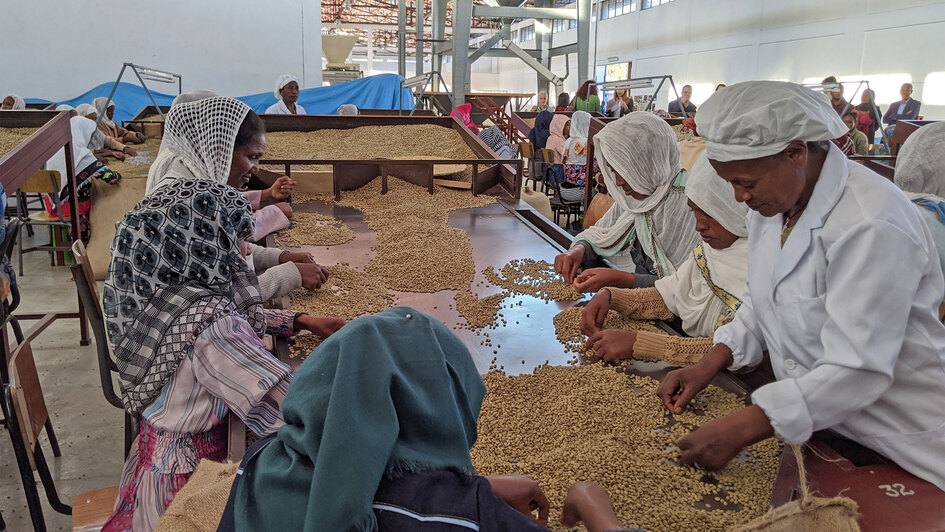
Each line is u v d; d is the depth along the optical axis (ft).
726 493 4.16
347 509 2.19
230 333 5.06
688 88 36.04
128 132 20.63
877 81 39.04
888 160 15.31
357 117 16.63
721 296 6.07
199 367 4.91
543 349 6.32
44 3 30.55
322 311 7.13
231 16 34.24
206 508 3.17
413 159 14.44
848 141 18.22
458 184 13.91
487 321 6.91
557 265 8.32
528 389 5.51
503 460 4.48
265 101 34.22
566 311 7.14
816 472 4.03
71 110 11.62
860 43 39.86
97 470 8.66
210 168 6.25
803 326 4.12
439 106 33.53
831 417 3.79
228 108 6.26
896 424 3.98
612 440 4.75
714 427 4.08
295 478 2.40
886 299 3.59
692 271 6.59
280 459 2.58
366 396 2.40
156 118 22.15
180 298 5.02
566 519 3.30
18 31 30.45
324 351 2.57
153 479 4.98
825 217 3.91
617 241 8.66
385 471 2.38
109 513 5.56
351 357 2.45
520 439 4.79
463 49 34.19
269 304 7.49
